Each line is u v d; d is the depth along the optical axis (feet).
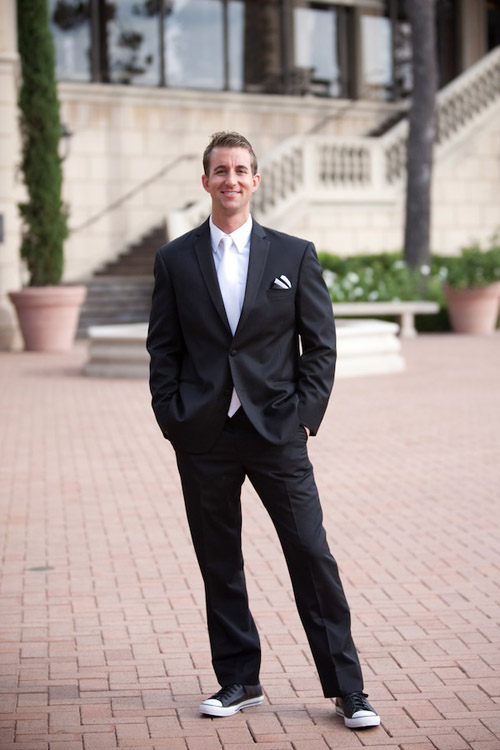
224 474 13.03
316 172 77.36
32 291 60.90
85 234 80.89
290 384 13.15
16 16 60.13
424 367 51.60
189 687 14.39
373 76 92.07
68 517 24.35
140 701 13.91
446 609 17.51
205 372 12.84
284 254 12.96
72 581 19.42
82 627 16.87
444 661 15.15
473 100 84.94
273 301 12.80
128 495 26.55
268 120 87.45
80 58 80.84
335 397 42.19
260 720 13.24
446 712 13.37
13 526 23.56
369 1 91.20
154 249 79.25
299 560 12.90
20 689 14.32
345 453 31.32
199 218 71.05
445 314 71.77
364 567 20.04
